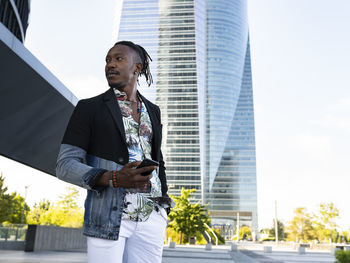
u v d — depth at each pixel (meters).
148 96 132.75
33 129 12.18
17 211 51.66
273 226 117.44
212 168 138.50
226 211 136.38
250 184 138.62
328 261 19.75
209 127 140.62
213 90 142.12
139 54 1.54
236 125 142.88
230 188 137.88
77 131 1.30
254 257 21.66
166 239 50.25
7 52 7.82
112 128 1.34
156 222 1.39
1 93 9.28
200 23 143.12
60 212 54.69
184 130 130.12
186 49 137.00
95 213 1.25
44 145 14.01
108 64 1.45
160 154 1.57
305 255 26.53
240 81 146.50
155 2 140.62
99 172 1.13
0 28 7.29
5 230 16.20
